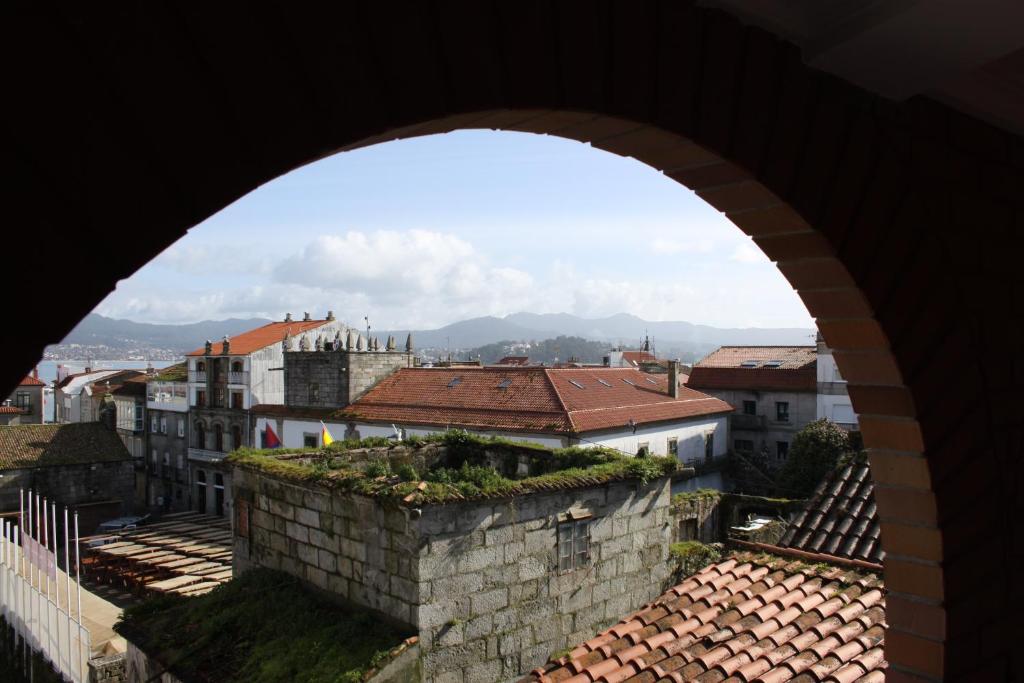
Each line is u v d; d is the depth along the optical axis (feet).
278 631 37.09
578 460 46.98
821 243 11.04
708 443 121.19
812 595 24.11
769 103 10.35
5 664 69.97
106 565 105.19
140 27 5.89
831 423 105.09
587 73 8.59
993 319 13.19
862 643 20.84
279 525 42.32
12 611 70.44
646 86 9.11
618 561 42.47
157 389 157.17
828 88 11.07
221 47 6.29
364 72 7.09
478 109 7.90
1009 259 13.66
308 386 124.06
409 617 33.99
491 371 112.37
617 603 42.24
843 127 11.19
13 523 124.36
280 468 42.14
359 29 7.02
